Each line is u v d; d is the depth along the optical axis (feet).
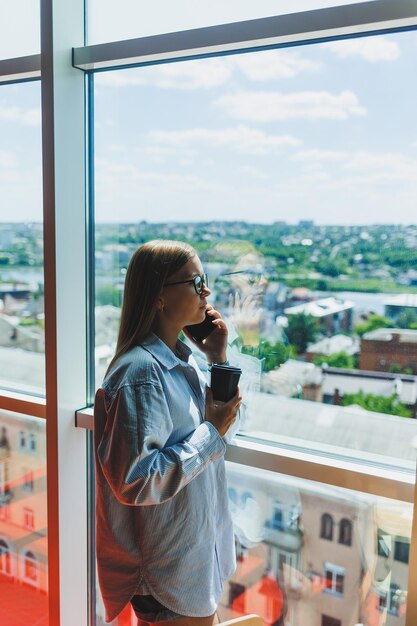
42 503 8.02
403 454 5.67
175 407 5.06
